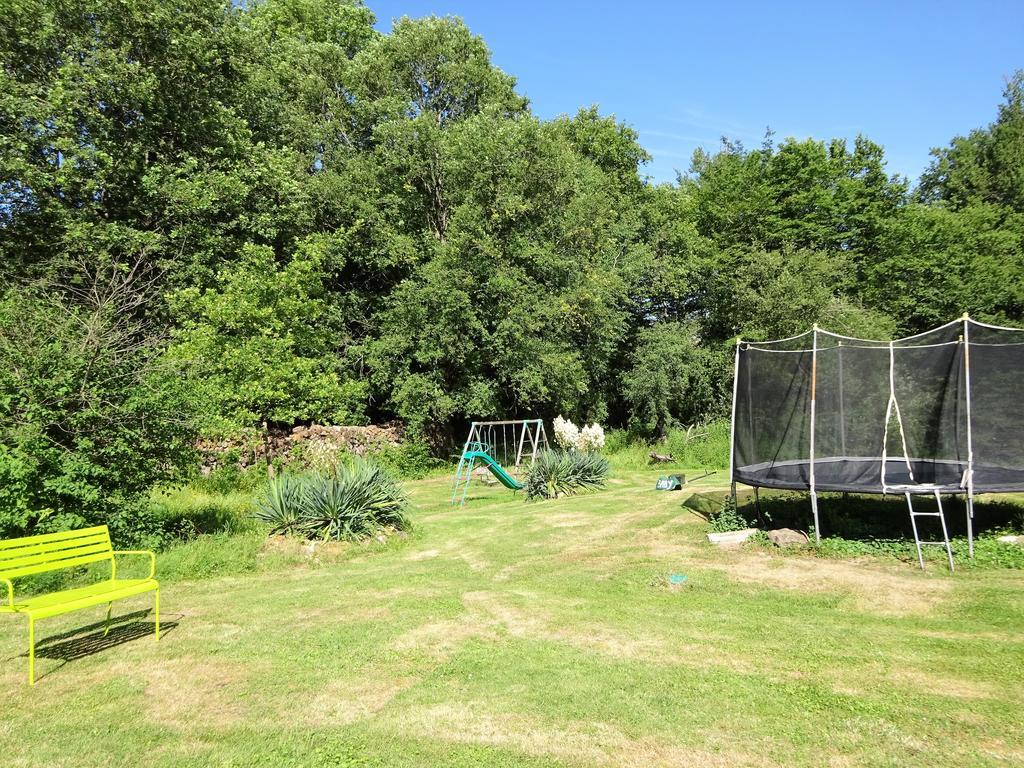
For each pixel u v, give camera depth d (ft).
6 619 19.61
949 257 86.53
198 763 11.02
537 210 71.15
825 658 15.70
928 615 18.89
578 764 10.98
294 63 74.79
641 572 24.79
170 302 50.78
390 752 11.39
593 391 92.53
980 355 28.22
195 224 57.36
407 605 20.72
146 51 57.36
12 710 13.15
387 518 32.45
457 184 71.20
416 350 67.21
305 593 22.30
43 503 24.16
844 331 74.79
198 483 45.09
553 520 37.35
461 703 13.43
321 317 66.49
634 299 92.32
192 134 60.34
